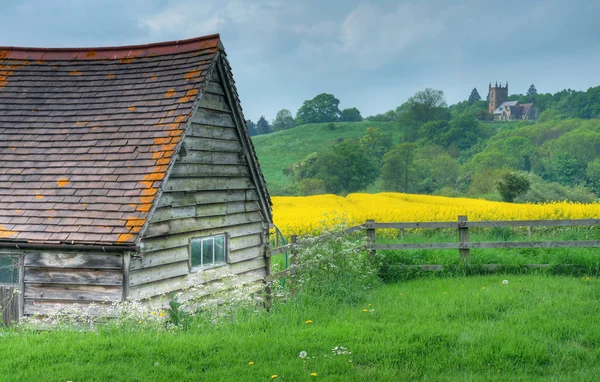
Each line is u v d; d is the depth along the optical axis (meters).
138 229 10.47
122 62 14.13
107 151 11.98
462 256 16.34
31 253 11.00
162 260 11.52
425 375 7.36
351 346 8.66
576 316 10.16
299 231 25.92
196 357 8.23
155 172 11.30
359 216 30.67
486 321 10.09
